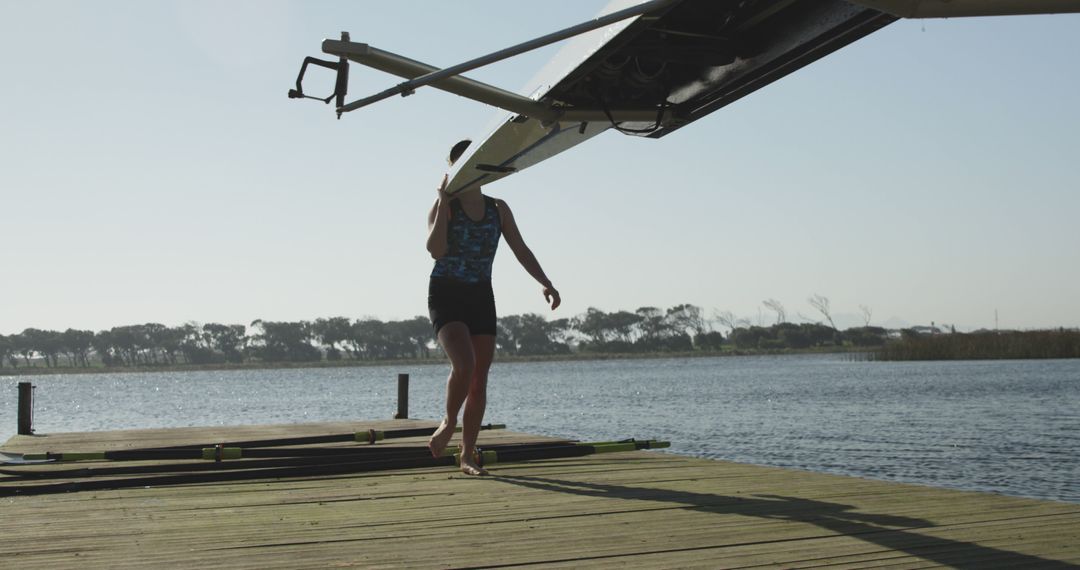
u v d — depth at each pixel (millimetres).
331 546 3625
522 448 6746
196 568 3240
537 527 3998
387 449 6996
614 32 3773
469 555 3434
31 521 4227
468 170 5293
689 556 3379
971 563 3199
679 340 189500
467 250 5602
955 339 71938
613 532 3861
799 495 4855
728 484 5344
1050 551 3379
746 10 4199
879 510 4328
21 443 9016
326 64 4273
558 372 108750
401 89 4070
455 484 5461
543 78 4594
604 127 4984
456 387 5602
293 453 6859
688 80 4840
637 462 6633
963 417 24984
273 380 112188
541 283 5992
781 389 46875
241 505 4695
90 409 47562
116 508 4609
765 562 3262
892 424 23141
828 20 3973
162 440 9227
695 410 31484
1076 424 22031
